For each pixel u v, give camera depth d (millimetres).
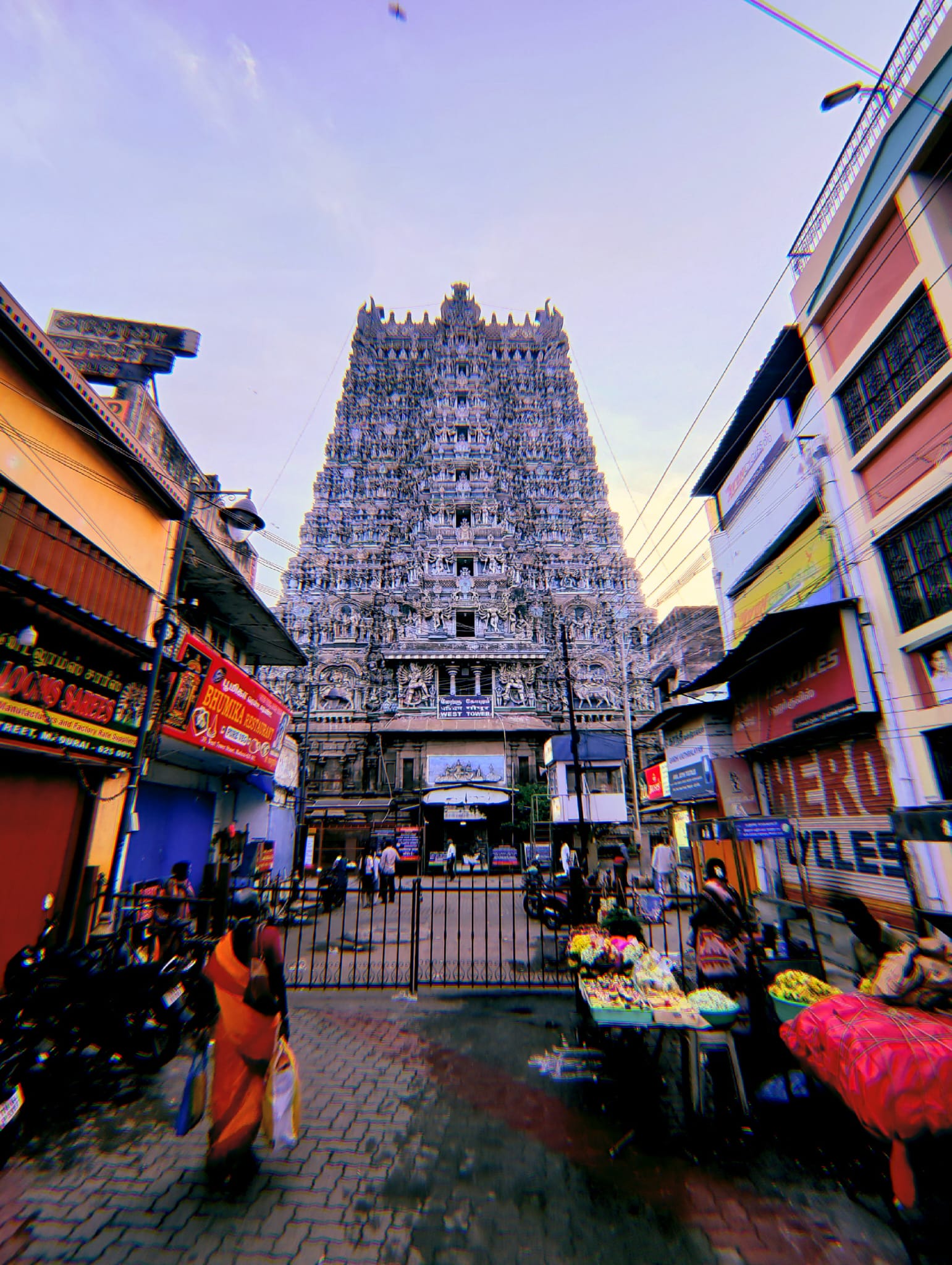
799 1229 3580
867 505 9953
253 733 17203
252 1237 3486
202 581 15258
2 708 7211
